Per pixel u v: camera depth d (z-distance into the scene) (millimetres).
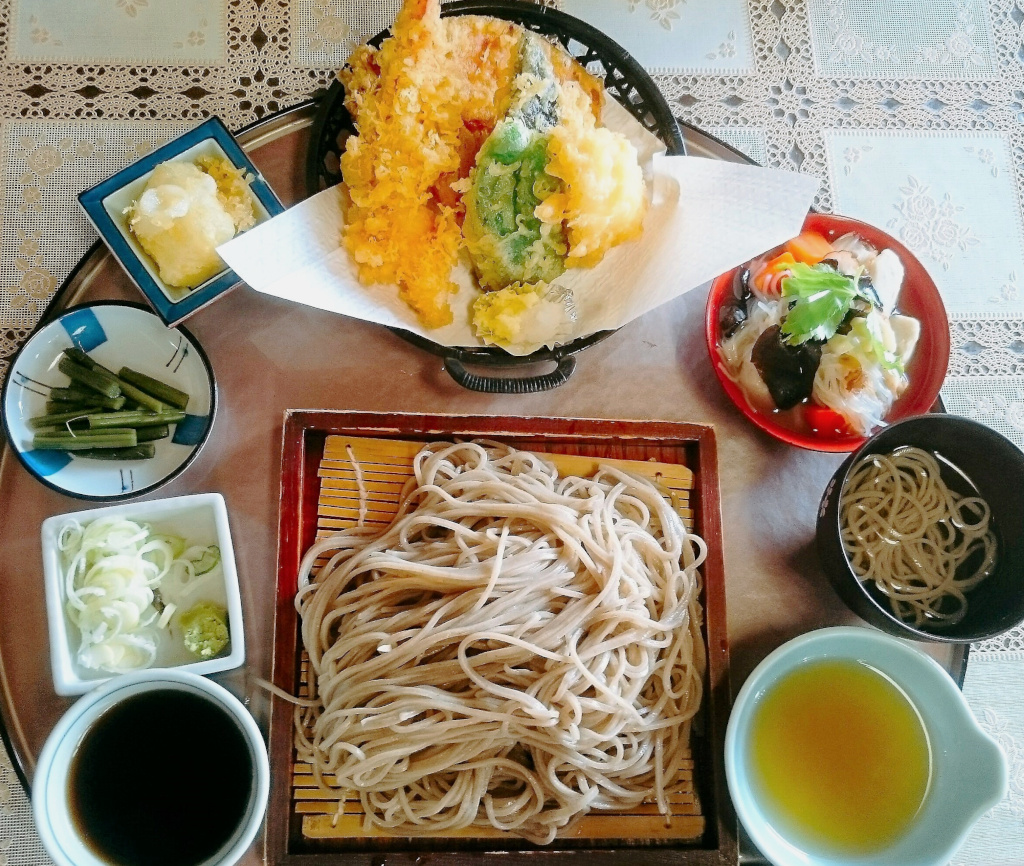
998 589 435
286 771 417
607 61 458
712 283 474
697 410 465
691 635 448
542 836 422
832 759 427
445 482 452
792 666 428
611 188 423
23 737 410
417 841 427
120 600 413
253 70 491
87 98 483
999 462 422
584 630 437
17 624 422
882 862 407
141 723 398
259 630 430
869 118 517
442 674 426
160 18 493
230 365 454
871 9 529
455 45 431
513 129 420
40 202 473
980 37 532
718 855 419
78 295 451
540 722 408
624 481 460
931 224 508
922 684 416
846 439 446
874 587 447
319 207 436
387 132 427
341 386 456
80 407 439
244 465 447
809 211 468
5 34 487
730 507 459
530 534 451
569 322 451
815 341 435
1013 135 523
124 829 391
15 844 419
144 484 441
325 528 454
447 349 438
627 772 430
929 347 454
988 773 389
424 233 444
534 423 453
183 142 438
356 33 498
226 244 412
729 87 511
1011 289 504
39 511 434
